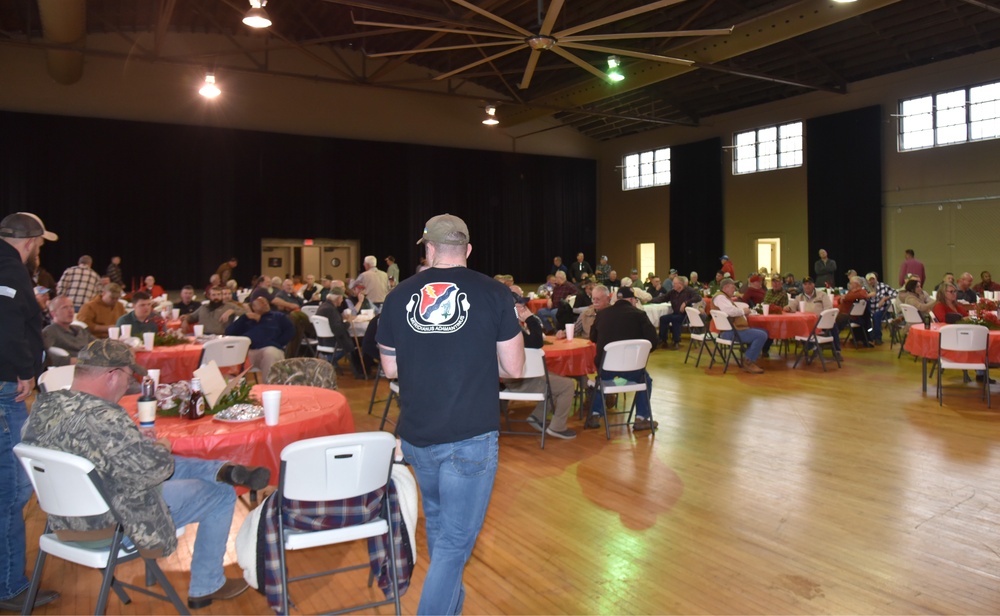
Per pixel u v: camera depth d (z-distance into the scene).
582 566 2.85
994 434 4.90
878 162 12.73
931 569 2.78
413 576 2.82
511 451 4.59
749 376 7.50
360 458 2.15
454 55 14.40
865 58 12.23
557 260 14.30
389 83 12.58
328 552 3.06
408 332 1.94
